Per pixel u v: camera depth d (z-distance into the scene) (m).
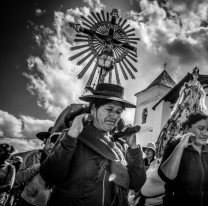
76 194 1.60
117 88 1.89
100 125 1.82
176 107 3.74
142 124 18.58
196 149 2.06
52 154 1.55
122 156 1.90
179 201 1.91
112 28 5.30
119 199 1.65
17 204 3.09
